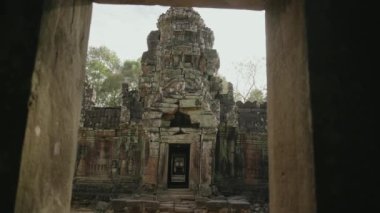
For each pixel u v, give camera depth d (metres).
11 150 2.59
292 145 3.20
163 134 25.11
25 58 2.74
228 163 27.56
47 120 3.02
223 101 31.28
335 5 2.99
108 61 55.38
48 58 2.98
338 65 2.88
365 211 2.61
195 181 24.11
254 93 47.97
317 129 2.74
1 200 2.51
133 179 27.98
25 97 2.67
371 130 2.77
